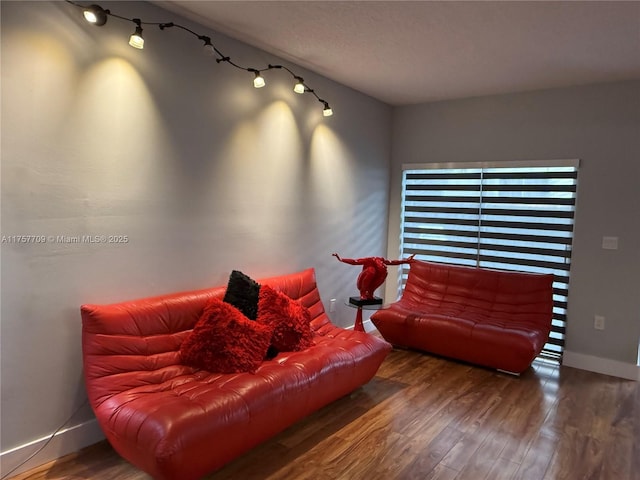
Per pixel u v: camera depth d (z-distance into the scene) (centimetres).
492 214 447
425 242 494
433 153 478
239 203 324
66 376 235
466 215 464
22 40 207
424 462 236
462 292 429
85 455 235
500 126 436
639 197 368
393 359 394
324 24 277
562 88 402
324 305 420
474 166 452
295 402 244
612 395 332
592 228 391
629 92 371
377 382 343
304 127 376
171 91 272
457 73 369
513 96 427
